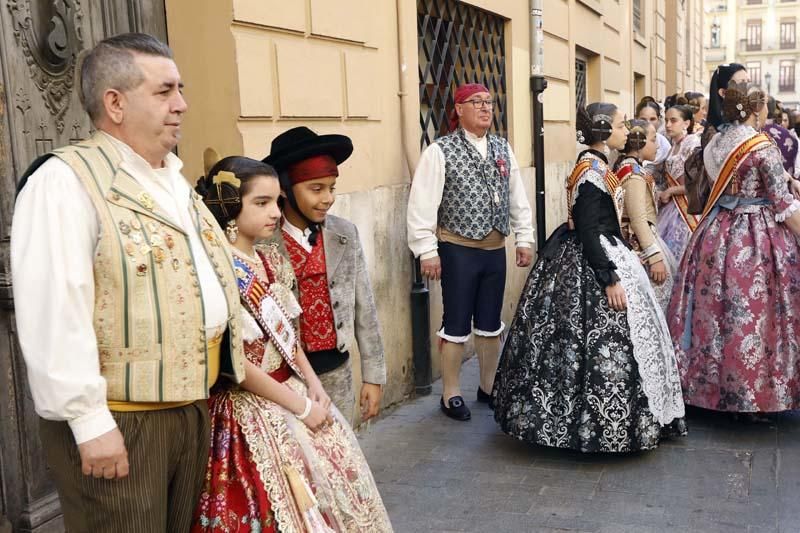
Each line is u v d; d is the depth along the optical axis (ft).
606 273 12.73
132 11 10.99
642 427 12.68
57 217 6.03
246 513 7.29
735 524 10.79
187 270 6.57
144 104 6.44
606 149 14.17
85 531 6.52
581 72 32.71
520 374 13.29
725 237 14.34
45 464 9.38
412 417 15.65
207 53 11.85
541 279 13.56
